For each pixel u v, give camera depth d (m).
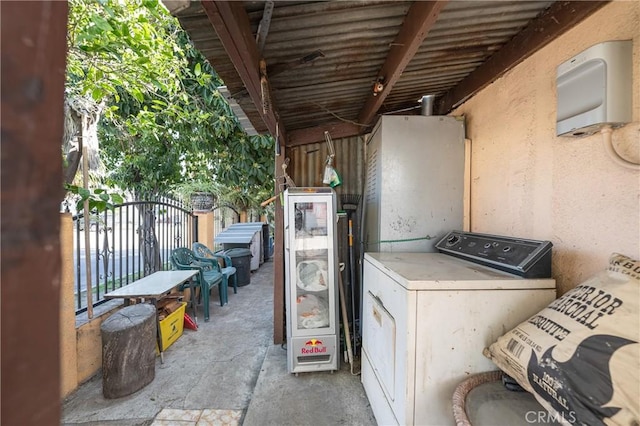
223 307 4.48
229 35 1.18
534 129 1.64
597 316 0.94
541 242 1.46
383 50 1.75
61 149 0.39
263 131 3.22
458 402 1.14
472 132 2.34
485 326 1.34
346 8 1.35
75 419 2.04
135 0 2.88
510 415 1.03
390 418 1.55
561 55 1.45
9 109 0.33
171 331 3.17
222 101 5.28
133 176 6.23
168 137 5.79
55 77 0.38
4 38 0.32
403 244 2.39
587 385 0.81
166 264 4.62
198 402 2.22
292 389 2.34
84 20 2.48
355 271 3.34
